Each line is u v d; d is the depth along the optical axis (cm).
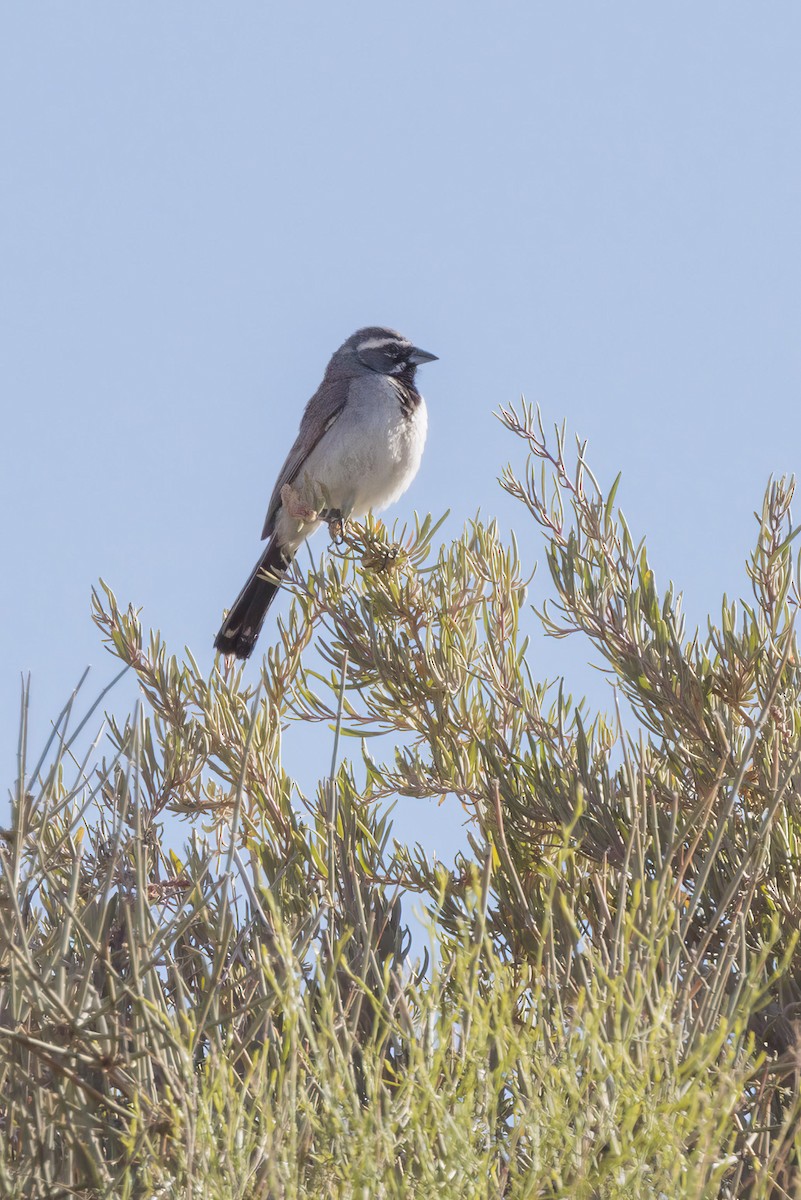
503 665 842
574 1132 427
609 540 818
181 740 816
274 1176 410
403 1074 468
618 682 786
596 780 730
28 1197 446
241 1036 550
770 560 779
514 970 605
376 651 847
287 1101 439
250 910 608
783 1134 443
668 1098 429
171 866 707
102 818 682
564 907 499
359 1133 420
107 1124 466
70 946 571
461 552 881
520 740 796
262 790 795
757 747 730
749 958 623
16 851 490
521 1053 431
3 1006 496
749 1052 462
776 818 692
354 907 699
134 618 874
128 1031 462
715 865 683
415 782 809
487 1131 426
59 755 521
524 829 727
